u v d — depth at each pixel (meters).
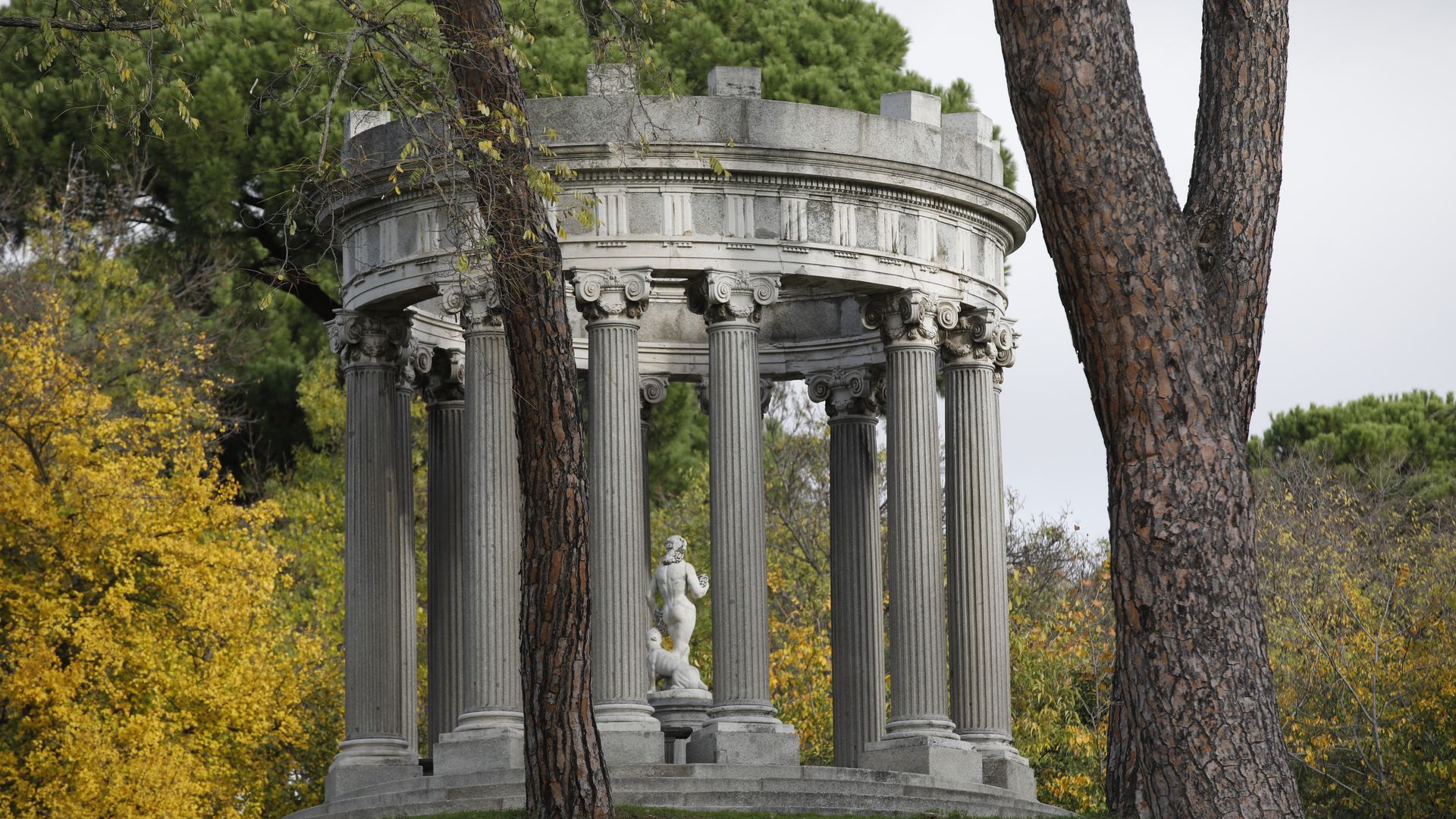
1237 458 20.30
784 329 43.78
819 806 32.91
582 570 29.23
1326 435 95.25
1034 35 20.78
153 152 60.53
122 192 61.34
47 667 44.22
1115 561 20.31
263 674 46.41
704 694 38.09
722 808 32.41
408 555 40.00
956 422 39.16
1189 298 20.50
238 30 59.31
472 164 27.91
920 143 37.72
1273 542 62.94
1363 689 55.91
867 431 42.84
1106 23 20.86
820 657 52.59
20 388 46.81
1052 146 20.64
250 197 62.16
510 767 34.59
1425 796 52.81
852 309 43.16
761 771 34.03
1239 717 19.64
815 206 36.78
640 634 35.16
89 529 45.88
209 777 45.69
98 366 59.38
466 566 35.97
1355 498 73.94
